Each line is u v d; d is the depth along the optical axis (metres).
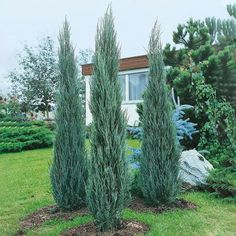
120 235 4.94
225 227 5.45
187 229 5.31
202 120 9.45
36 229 5.53
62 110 6.11
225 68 9.63
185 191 7.13
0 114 21.09
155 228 5.26
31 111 27.81
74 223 5.49
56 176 6.06
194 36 10.80
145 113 6.40
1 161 12.19
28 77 30.12
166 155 6.23
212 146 9.18
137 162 6.92
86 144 6.17
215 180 6.99
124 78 17.44
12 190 8.07
